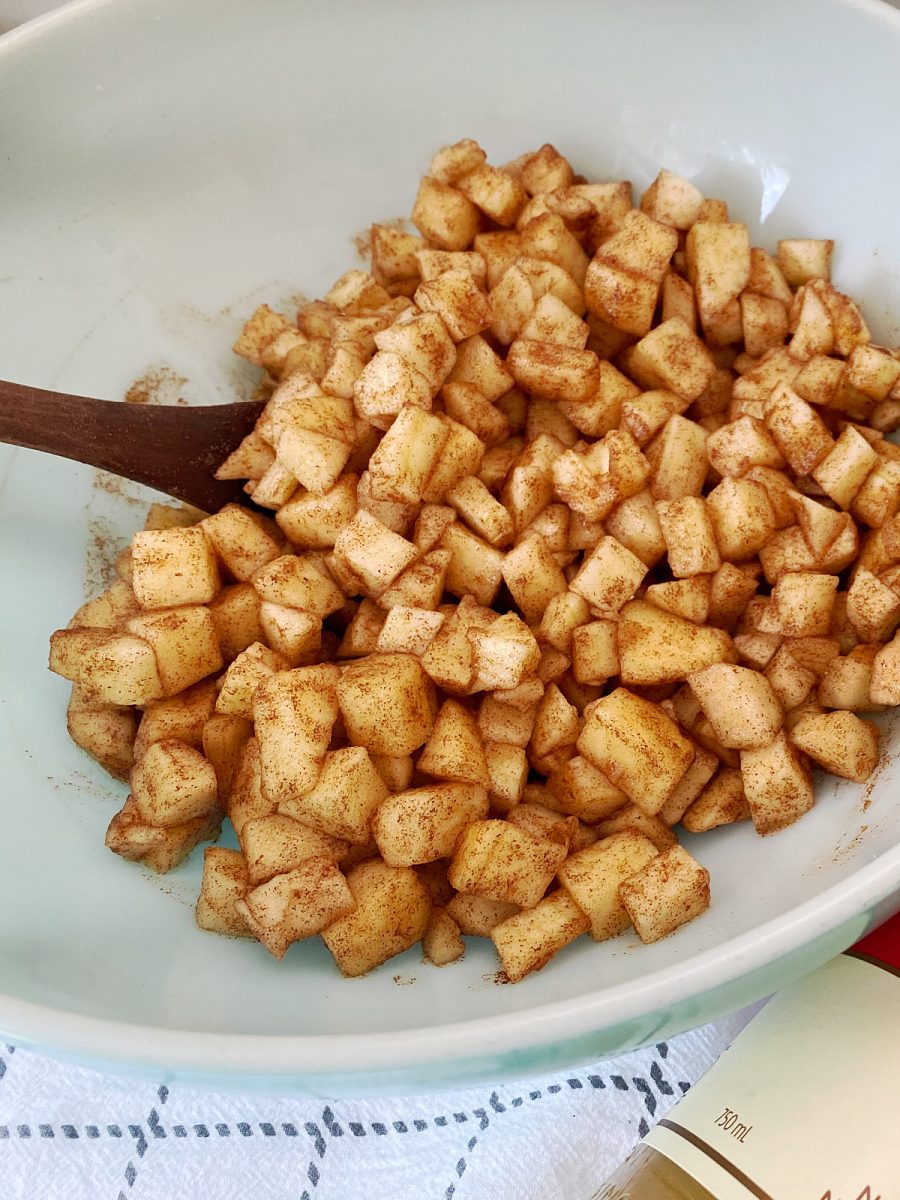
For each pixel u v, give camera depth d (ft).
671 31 0.79
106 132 0.78
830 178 0.78
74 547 0.79
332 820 0.66
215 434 0.79
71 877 0.68
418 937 0.67
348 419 0.76
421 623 0.69
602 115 0.84
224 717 0.72
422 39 0.82
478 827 0.65
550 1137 0.70
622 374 0.82
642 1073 0.71
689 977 0.51
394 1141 0.70
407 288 0.88
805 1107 0.58
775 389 0.73
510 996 0.60
